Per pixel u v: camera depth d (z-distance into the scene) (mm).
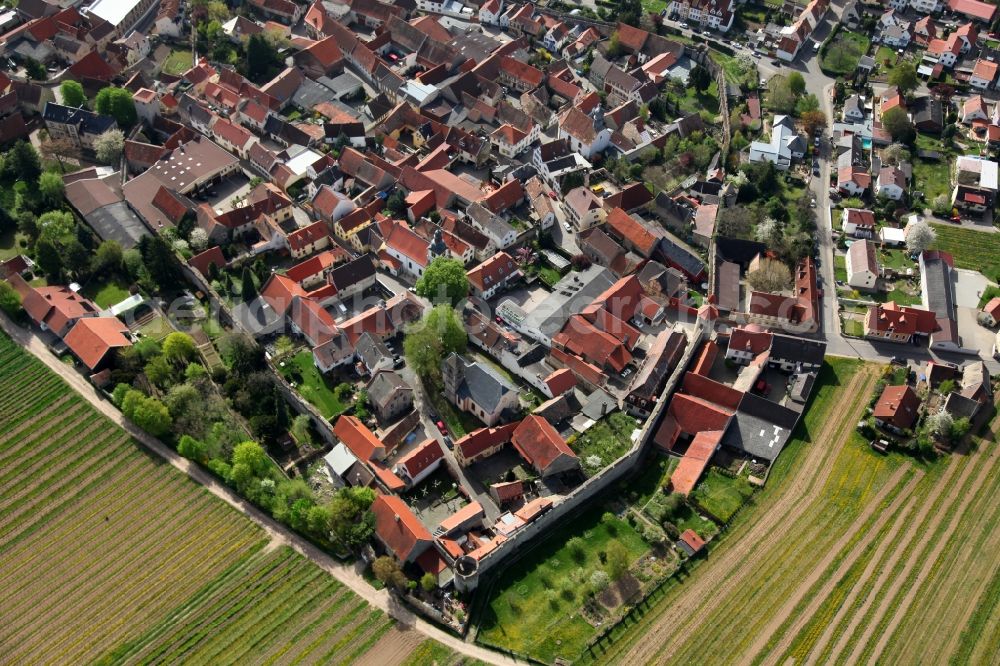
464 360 193250
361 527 163125
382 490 174375
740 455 185375
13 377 198750
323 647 150000
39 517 172000
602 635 151625
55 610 156625
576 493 171625
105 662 148500
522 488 176500
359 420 189250
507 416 189750
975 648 150000
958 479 179750
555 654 149125
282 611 155625
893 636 151750
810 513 172500
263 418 183875
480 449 181625
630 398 192750
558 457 176750
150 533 168750
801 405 193000
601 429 189625
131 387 193750
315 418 188875
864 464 182625
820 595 157875
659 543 166750
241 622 153875
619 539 168000
